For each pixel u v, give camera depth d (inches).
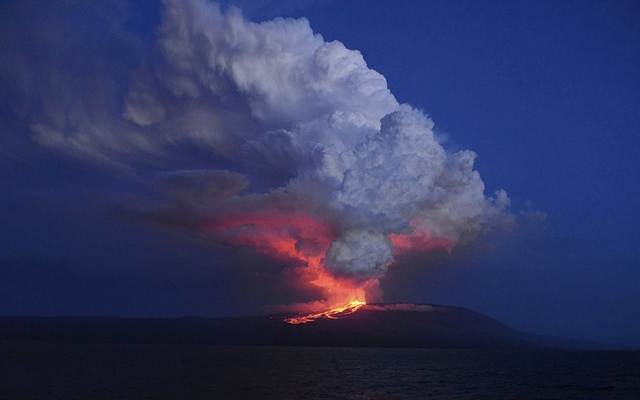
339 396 2340.1
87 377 2898.6
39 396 2097.7
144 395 2203.5
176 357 5290.4
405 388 2746.1
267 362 4884.4
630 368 4859.7
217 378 3088.1
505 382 3206.2
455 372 4079.7
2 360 4042.8
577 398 2375.7
